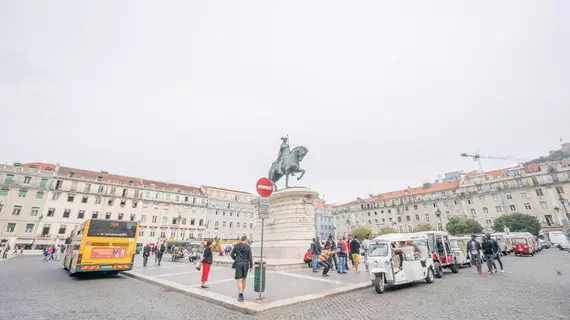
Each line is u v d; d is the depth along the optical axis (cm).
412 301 718
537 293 746
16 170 4706
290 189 1842
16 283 1077
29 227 4616
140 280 1212
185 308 687
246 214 7156
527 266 1518
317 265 1327
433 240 1299
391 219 7281
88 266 1229
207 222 6500
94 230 1273
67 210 4975
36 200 4756
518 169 5641
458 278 1129
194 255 2191
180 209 6188
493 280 1024
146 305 718
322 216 8925
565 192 5012
